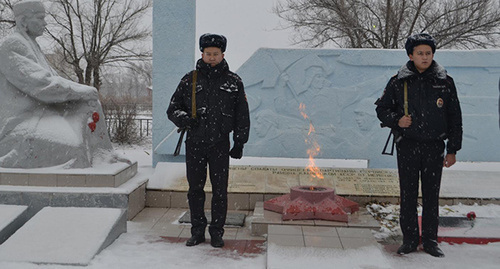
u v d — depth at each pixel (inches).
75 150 200.2
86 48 877.2
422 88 139.9
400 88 143.3
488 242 156.3
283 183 224.2
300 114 273.6
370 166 272.5
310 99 272.5
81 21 851.4
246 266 134.8
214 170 153.8
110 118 626.5
